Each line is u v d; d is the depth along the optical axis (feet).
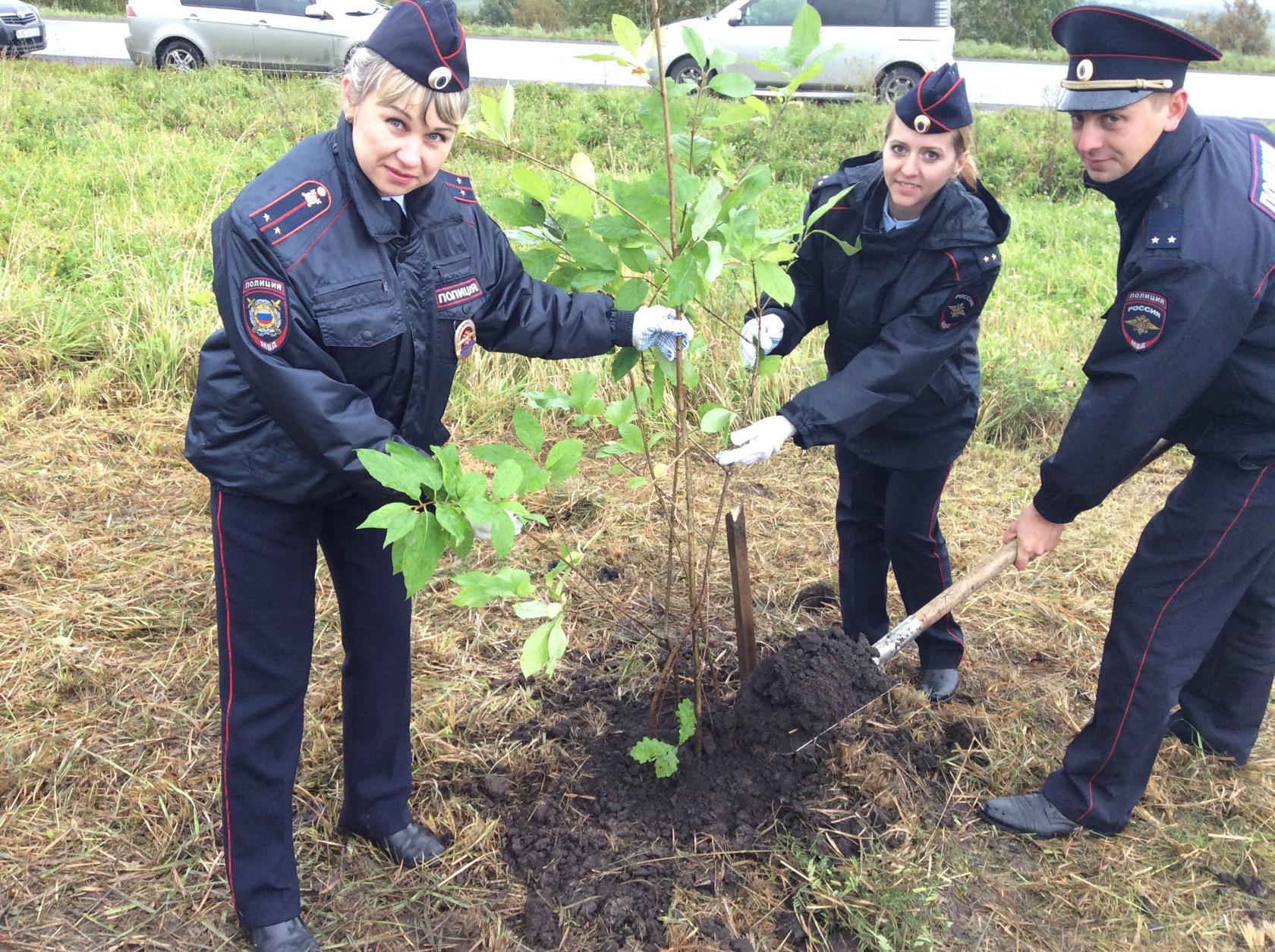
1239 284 7.06
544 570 12.29
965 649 11.13
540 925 7.68
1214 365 7.27
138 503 13.23
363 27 42.70
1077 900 8.20
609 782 8.97
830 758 9.05
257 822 7.18
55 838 8.27
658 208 7.06
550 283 7.72
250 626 6.84
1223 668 9.33
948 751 9.71
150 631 10.86
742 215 7.00
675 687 9.86
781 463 15.49
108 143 28.99
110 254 19.07
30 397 15.35
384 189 6.20
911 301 8.32
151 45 42.24
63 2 69.51
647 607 11.75
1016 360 17.75
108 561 11.93
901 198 8.09
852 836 8.48
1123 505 14.52
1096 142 7.42
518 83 42.42
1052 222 29.37
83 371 16.16
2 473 13.50
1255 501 7.82
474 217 7.02
